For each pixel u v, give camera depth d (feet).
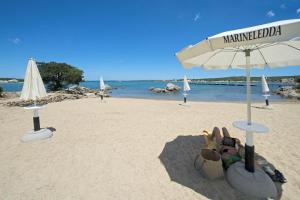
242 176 11.12
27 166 14.28
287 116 32.71
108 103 58.70
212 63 14.51
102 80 71.10
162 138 20.68
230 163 12.57
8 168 13.97
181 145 18.51
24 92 19.80
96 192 11.02
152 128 25.02
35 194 10.86
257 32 7.56
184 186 11.55
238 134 22.04
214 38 8.46
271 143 18.39
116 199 10.39
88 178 12.54
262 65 14.14
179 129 24.43
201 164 12.78
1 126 27.04
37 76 20.25
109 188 11.41
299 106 45.96
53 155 16.28
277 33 7.19
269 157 15.26
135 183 11.93
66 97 80.48
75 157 15.81
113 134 22.36
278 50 11.89
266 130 10.37
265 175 11.21
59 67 133.18
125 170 13.58
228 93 127.34
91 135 22.07
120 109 44.06
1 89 84.94
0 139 20.88
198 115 34.94
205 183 11.83
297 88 121.70
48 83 136.77
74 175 12.93
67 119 31.60
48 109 44.21
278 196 10.45
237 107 46.98
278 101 68.90
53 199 10.42
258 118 31.32
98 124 27.71
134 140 20.08
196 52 9.43
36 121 21.29
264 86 46.50
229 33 8.39
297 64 12.11
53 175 12.94
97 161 15.05
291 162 14.33
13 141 20.15
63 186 11.64
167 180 12.24
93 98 83.46
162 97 100.22
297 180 11.94
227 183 11.72
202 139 20.25
